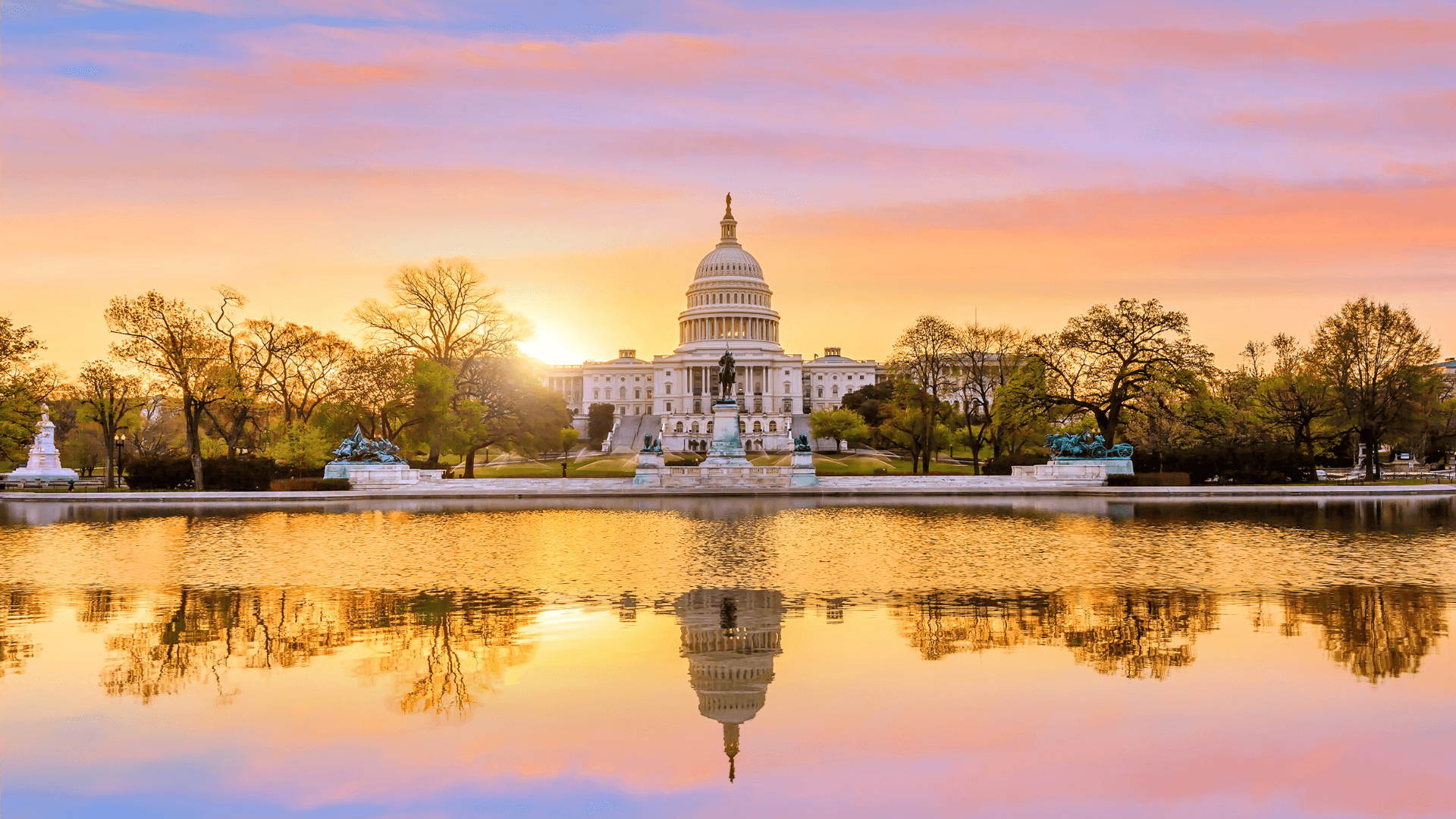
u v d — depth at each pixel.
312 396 96.31
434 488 78.38
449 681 21.39
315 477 85.38
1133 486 80.00
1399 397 90.56
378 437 93.94
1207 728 18.59
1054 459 83.75
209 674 21.72
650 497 74.25
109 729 18.55
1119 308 89.75
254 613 27.48
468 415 94.44
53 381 92.19
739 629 25.61
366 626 25.97
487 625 26.09
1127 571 34.34
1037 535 45.84
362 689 20.83
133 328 77.06
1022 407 93.44
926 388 109.38
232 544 43.12
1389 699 19.95
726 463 85.94
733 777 16.77
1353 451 118.69
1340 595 29.75
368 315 96.44
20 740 18.03
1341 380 91.56
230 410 91.06
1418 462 122.06
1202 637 24.66
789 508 63.19
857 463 126.50
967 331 111.62
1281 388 97.75
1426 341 90.06
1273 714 19.27
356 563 36.69
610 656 23.22
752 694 20.53
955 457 150.50
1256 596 29.58
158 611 27.80
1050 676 21.58
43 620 26.73
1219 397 102.62
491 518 56.47
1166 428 102.50
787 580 32.56
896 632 25.31
